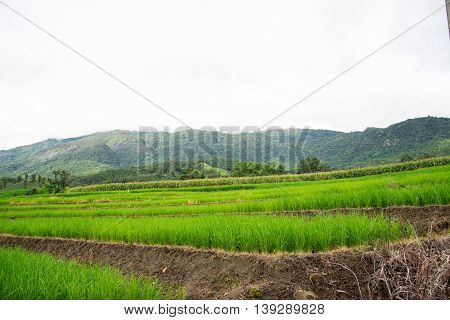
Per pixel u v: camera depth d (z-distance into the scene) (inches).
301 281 223.9
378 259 231.8
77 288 202.1
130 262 360.2
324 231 276.4
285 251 272.5
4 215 901.2
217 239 323.6
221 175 2274.9
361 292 212.8
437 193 421.4
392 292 210.4
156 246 367.2
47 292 198.5
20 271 224.1
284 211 530.3
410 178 732.7
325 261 240.5
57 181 3102.9
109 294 201.0
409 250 227.8
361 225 277.7
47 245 490.9
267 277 239.8
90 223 521.7
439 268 197.5
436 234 294.7
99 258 396.8
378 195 470.0
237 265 273.7
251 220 346.6
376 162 4033.0
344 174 2062.0
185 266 311.1
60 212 860.6
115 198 1429.6
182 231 363.6
